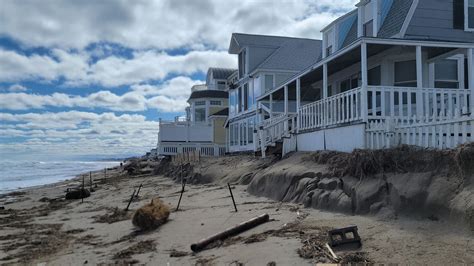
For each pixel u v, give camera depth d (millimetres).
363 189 9039
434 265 5418
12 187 32062
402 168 8727
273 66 31438
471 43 13977
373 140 11461
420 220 7465
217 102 51094
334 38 22219
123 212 13586
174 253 7801
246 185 16750
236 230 8523
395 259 5785
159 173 35250
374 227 7492
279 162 15820
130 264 7453
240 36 35594
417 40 13445
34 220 13828
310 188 10859
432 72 15969
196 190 17734
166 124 40656
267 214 9406
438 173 7840
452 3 17047
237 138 36188
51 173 56094
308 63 32500
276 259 6414
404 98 15836
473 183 7027
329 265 5844
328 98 14641
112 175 40250
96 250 8891
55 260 8328
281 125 19062
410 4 16672
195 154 29516
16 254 9102
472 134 8078
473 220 6402
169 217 11305
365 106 12125
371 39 12898
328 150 13523
